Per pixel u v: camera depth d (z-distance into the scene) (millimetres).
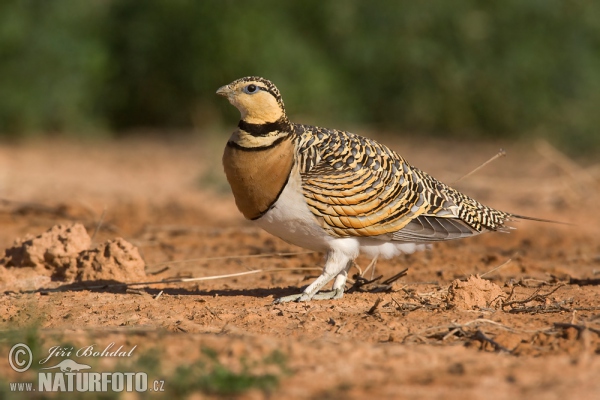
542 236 26484
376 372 12258
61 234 20484
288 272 21156
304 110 49125
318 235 16484
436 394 11328
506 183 35656
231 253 23547
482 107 49781
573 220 29078
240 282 19984
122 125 52250
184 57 50312
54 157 42688
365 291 18281
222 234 26391
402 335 14258
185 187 35188
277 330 14805
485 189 34406
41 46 47375
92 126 49375
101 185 35156
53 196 31953
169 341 13602
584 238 26250
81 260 19953
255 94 15953
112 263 19812
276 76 48688
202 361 12430
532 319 15320
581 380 11758
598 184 35312
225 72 49906
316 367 12461
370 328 14828
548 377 11922
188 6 49438
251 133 16062
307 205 16109
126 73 50750
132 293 18328
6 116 47531
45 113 47906
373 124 51094
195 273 20922
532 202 32188
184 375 11719
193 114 51281
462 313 15812
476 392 11352
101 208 29953
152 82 50969
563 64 48781
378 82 50750
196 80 50281
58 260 20156
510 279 19594
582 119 47656
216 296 17766
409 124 50625
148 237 25609
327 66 50250
